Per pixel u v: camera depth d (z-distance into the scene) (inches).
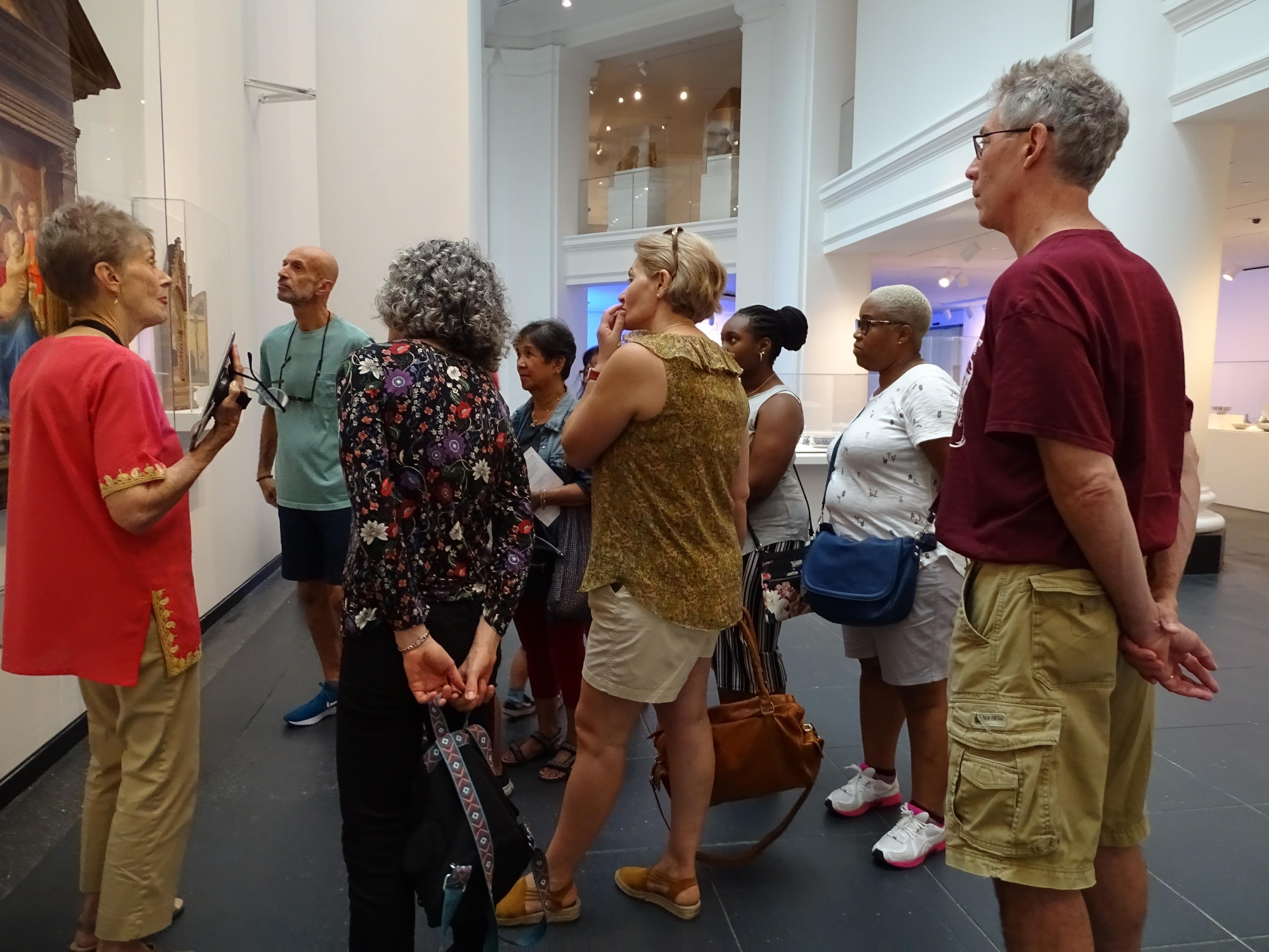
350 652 58.8
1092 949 50.6
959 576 87.1
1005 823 50.5
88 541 62.9
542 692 115.0
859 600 84.7
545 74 572.4
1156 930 80.1
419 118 181.3
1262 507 377.1
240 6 197.8
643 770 114.9
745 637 85.4
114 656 64.1
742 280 502.9
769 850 94.4
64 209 65.6
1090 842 50.5
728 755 82.6
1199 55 200.5
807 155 442.0
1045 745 49.6
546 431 108.8
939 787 92.0
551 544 104.6
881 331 91.8
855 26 439.8
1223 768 115.9
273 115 223.9
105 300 66.6
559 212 584.1
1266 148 232.8
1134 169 215.5
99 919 67.5
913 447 88.0
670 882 82.6
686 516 71.3
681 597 71.3
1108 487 46.3
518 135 580.1
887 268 477.1
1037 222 54.1
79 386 61.6
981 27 298.0
